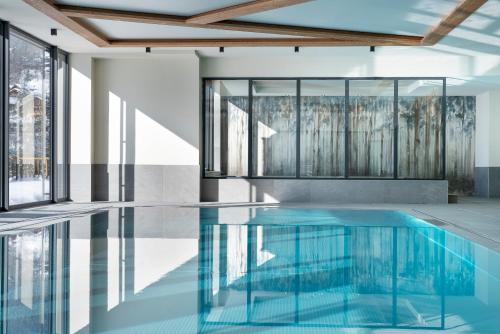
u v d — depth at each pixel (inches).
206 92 445.1
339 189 439.5
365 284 149.6
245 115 445.4
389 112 445.4
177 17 316.2
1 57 318.3
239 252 199.8
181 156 424.8
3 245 208.5
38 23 327.3
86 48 397.7
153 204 397.7
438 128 443.8
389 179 440.5
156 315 116.8
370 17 317.1
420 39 370.9
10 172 334.0
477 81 458.3
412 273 165.2
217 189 440.5
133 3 290.2
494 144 523.5
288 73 441.7
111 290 139.3
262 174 446.9
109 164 425.7
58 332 104.0
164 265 174.2
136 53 414.9
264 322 112.4
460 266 176.2
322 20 324.8
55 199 393.1
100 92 425.4
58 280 150.6
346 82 444.5
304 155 447.5
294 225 280.7
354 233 252.2
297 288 144.3
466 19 313.7
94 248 205.3
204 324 110.3
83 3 290.7
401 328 109.4
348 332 106.3
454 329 108.9
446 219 304.8
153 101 423.8
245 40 377.4
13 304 125.2
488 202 449.4
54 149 390.0
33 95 364.2
